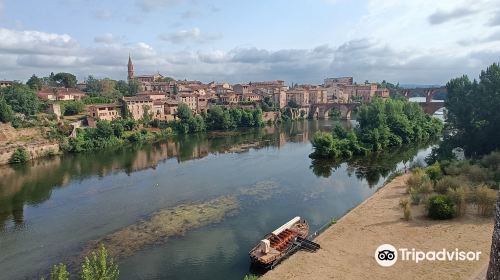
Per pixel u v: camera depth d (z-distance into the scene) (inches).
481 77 3265.3
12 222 2089.1
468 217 1686.8
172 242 1726.1
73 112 5393.7
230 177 2942.9
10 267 1567.4
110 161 3759.8
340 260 1389.0
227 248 1637.6
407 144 4291.3
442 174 2266.2
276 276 1311.5
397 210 1854.1
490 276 618.5
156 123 5718.5
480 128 2893.7
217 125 6318.9
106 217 2108.8
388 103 4552.2
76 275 1475.1
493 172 2127.2
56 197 2554.1
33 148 3929.6
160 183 2834.6
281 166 3316.9
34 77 7086.6
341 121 7662.4
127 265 1523.1
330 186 2598.4
